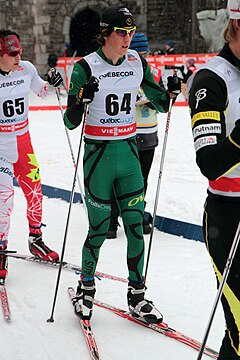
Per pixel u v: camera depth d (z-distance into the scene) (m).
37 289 6.36
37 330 5.36
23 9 34.00
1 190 6.59
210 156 3.06
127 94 5.36
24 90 6.76
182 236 8.16
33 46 34.38
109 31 5.10
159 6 36.59
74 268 6.87
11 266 7.14
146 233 8.31
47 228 8.67
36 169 7.03
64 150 14.84
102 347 5.01
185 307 5.78
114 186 5.49
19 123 6.76
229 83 3.38
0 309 5.84
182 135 16.23
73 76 5.33
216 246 3.61
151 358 4.79
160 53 30.61
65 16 34.56
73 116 5.18
